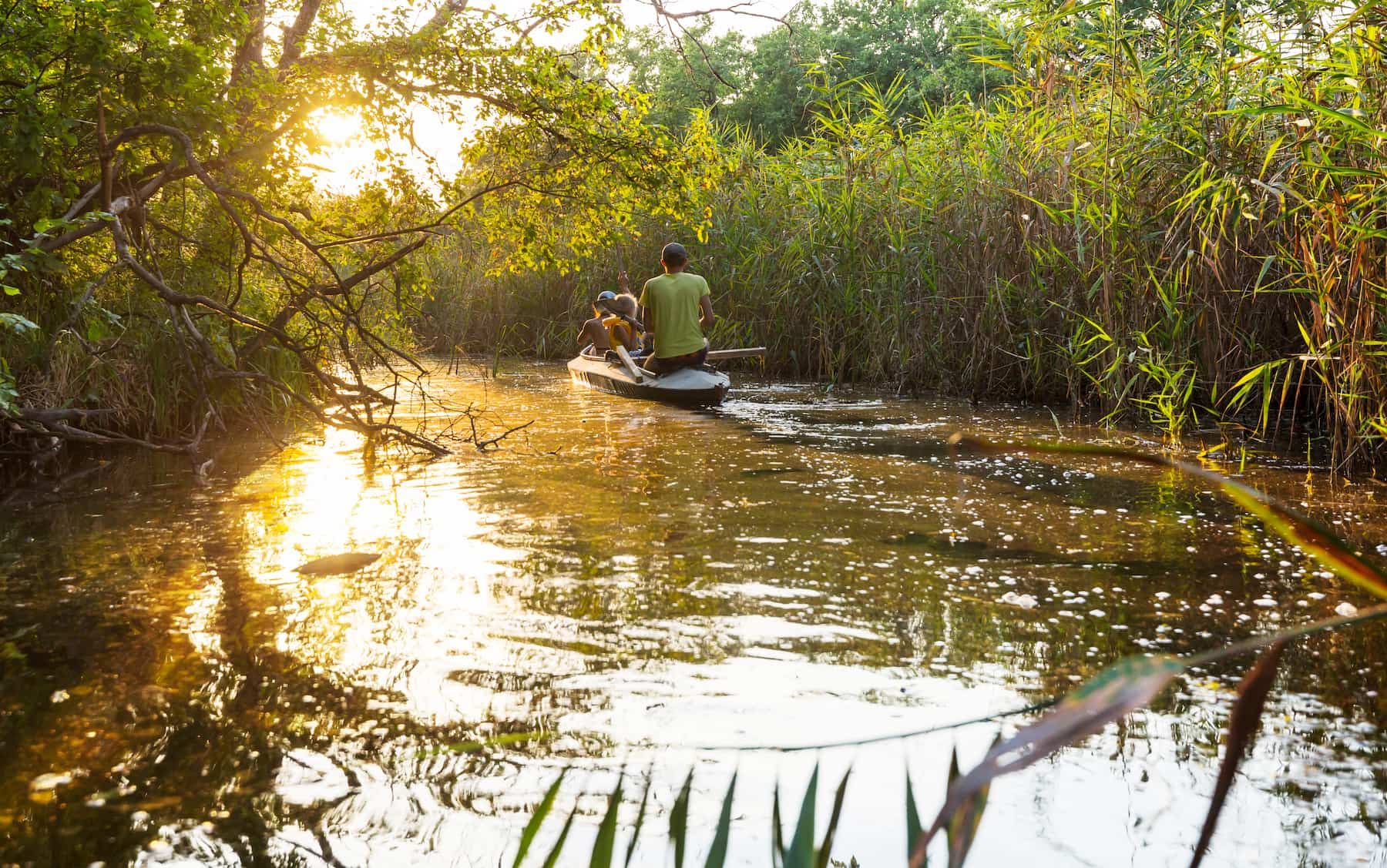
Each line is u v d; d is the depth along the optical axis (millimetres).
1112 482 6164
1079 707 435
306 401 7023
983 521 5195
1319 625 450
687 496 5875
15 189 6453
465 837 2268
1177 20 8344
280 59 8117
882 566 4387
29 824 2338
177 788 2502
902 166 11930
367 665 3291
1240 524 5043
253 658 3365
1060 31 8867
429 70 7570
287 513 5512
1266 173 7324
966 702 2957
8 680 3191
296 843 2250
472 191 8578
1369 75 6031
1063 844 2182
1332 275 6316
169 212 7723
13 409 5984
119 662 3340
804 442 7852
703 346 10898
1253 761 2561
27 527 5219
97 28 5812
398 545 4797
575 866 2131
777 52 30391
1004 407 9836
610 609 3840
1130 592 3986
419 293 8305
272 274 8641
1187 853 2133
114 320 6488
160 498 5918
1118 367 8602
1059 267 9633
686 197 8914
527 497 5902
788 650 3395
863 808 2365
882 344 11820
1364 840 2170
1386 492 5680
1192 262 8242
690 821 2316
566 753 2666
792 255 13211
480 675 3195
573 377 13008
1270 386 6910
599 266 15984
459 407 10133
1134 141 8375
